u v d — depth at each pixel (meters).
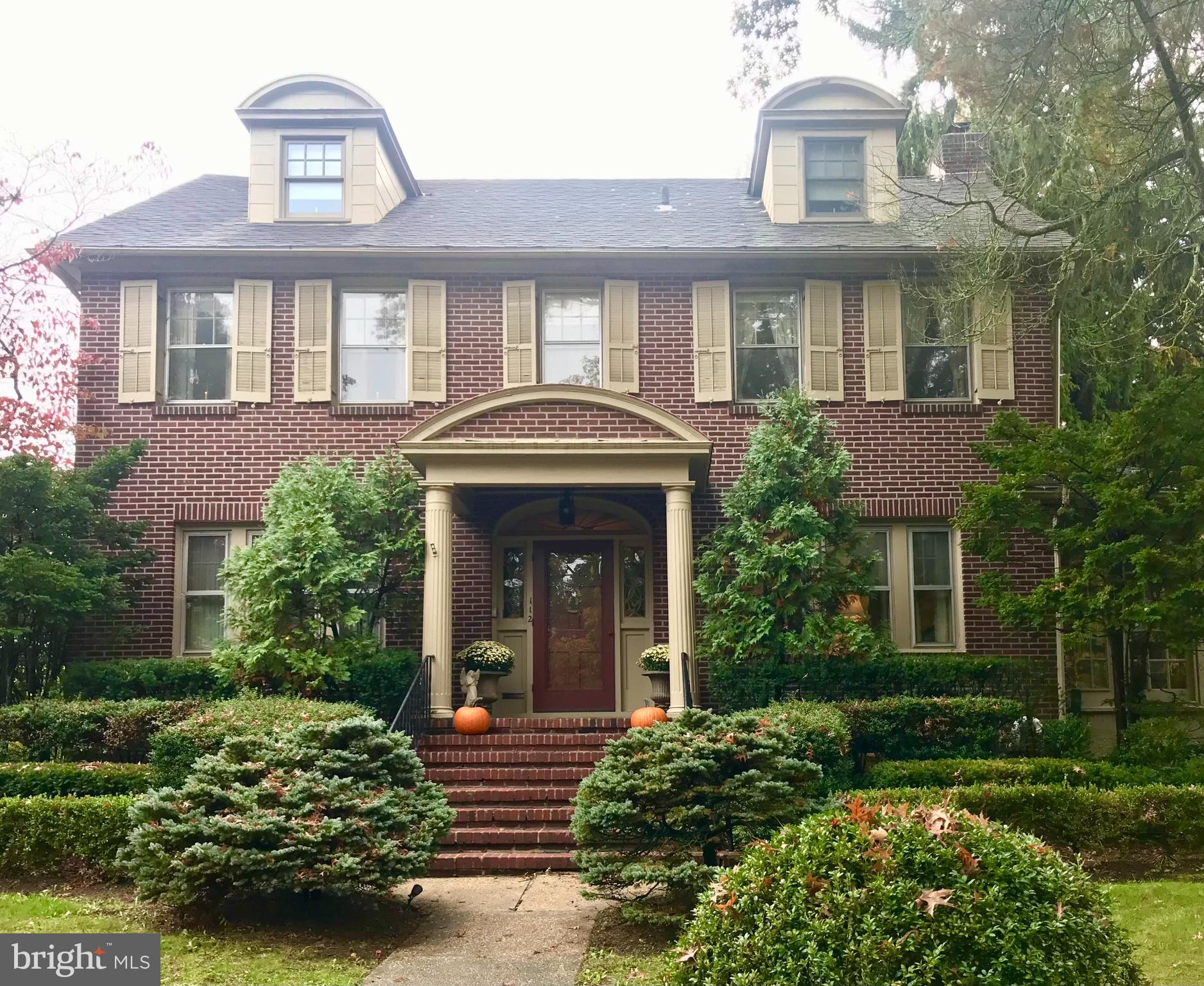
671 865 8.00
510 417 13.48
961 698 12.92
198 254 15.29
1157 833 9.81
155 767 10.44
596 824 7.98
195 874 7.77
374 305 15.87
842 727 11.20
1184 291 13.50
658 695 14.25
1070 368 18.02
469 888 9.64
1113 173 13.68
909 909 4.75
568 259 15.54
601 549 16.11
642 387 15.64
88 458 15.16
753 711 11.32
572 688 15.82
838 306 15.76
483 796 11.48
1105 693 15.66
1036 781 11.01
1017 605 12.67
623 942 7.79
